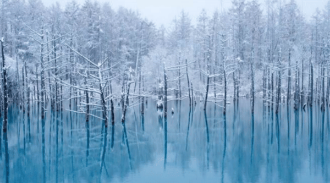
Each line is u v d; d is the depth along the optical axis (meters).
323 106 34.16
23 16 47.38
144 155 16.70
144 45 58.22
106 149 18.22
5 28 45.78
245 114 34.47
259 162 14.77
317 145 18.55
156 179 12.41
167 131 24.45
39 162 15.29
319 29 45.56
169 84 49.25
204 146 18.83
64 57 34.94
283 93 45.94
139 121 29.95
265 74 42.31
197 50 56.97
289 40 41.47
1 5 45.94
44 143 19.77
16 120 30.08
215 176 12.62
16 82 39.38
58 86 34.41
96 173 13.40
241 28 47.28
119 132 23.94
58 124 27.73
